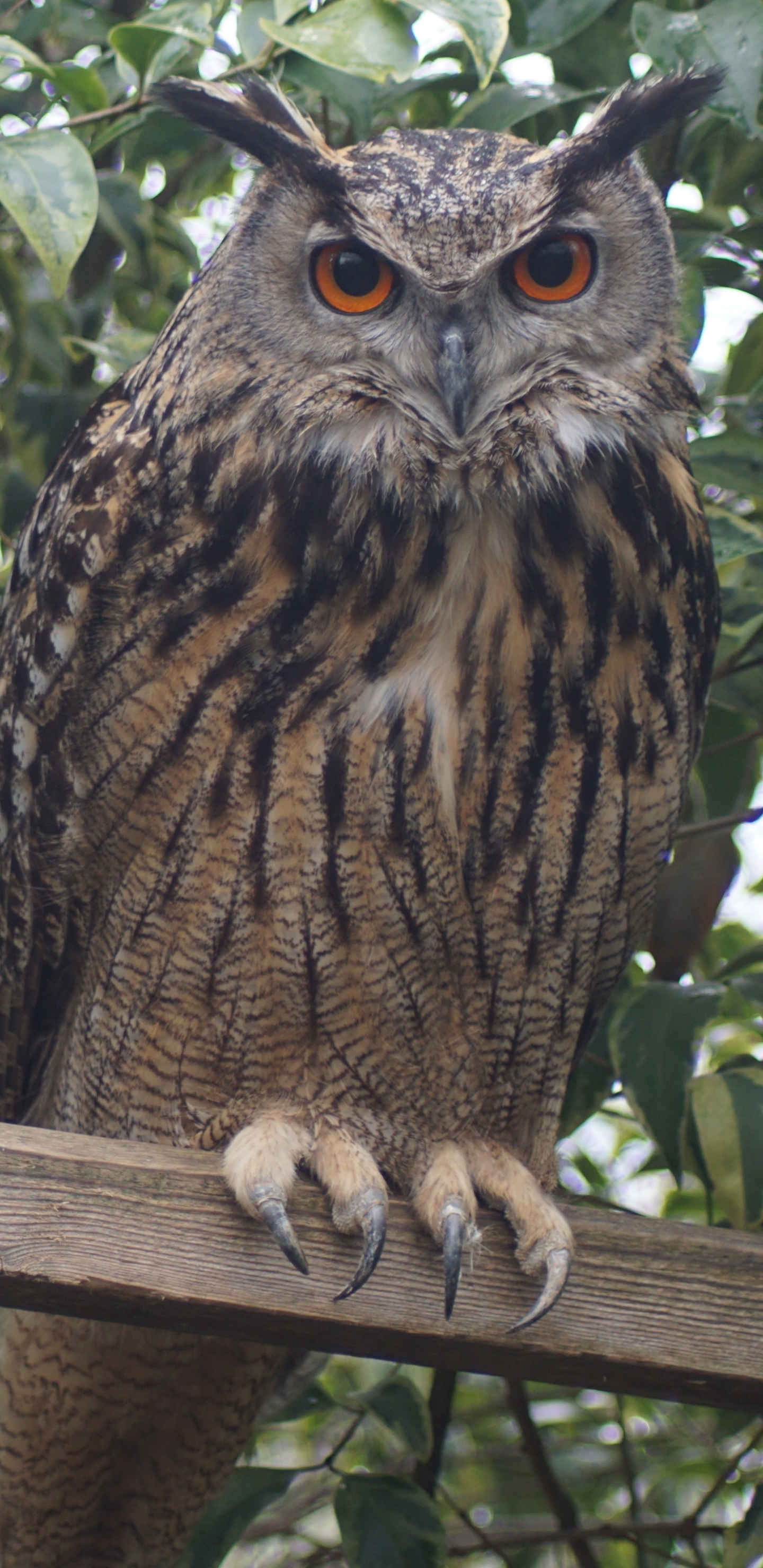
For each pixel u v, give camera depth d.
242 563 4.93
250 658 4.91
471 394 4.95
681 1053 6.25
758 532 5.91
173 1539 6.55
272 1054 5.29
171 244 7.61
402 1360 4.57
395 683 4.94
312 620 4.93
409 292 5.07
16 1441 6.18
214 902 5.07
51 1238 4.11
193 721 4.95
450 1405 7.36
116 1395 6.01
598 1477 9.41
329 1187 4.60
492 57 5.41
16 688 5.45
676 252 5.77
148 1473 6.36
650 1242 4.53
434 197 5.16
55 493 5.61
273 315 5.12
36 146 5.46
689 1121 6.47
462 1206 4.63
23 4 7.51
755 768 7.65
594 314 5.15
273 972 5.13
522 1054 5.55
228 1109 5.39
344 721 4.91
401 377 4.99
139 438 5.18
